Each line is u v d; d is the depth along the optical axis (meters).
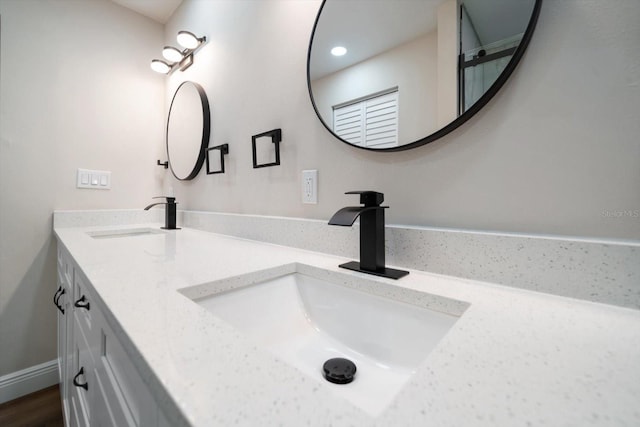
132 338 0.38
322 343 0.69
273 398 0.27
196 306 0.50
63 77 1.65
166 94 2.04
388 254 0.78
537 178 0.60
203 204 1.67
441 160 0.73
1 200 1.49
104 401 0.58
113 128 1.84
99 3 1.79
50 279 1.61
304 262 0.82
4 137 1.49
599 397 0.27
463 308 0.53
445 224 0.73
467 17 0.67
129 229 1.67
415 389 0.28
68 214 1.65
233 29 1.43
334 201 0.97
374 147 0.84
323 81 0.98
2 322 1.50
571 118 0.56
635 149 0.51
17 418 1.38
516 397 0.27
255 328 0.69
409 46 0.77
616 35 0.52
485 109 0.66
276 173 1.18
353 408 0.26
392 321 0.62
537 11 0.58
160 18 2.03
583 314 0.48
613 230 0.53
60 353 1.42
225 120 1.48
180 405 0.26
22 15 1.53
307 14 1.08
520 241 0.58
